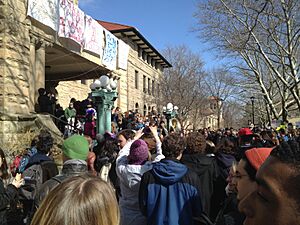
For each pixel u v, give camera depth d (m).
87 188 1.54
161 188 3.08
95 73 23.53
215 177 3.96
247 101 45.06
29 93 13.71
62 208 1.47
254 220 0.97
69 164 3.00
